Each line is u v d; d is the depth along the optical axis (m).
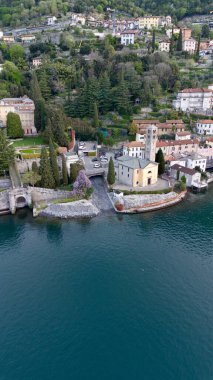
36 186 108.94
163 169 126.19
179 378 51.69
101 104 168.12
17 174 115.25
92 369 53.09
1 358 55.12
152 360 54.81
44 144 132.88
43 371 52.91
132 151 137.50
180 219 100.62
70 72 197.62
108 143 148.38
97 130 154.38
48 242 87.56
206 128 158.62
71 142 140.50
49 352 56.25
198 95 180.12
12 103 152.25
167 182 120.69
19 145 131.38
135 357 55.41
